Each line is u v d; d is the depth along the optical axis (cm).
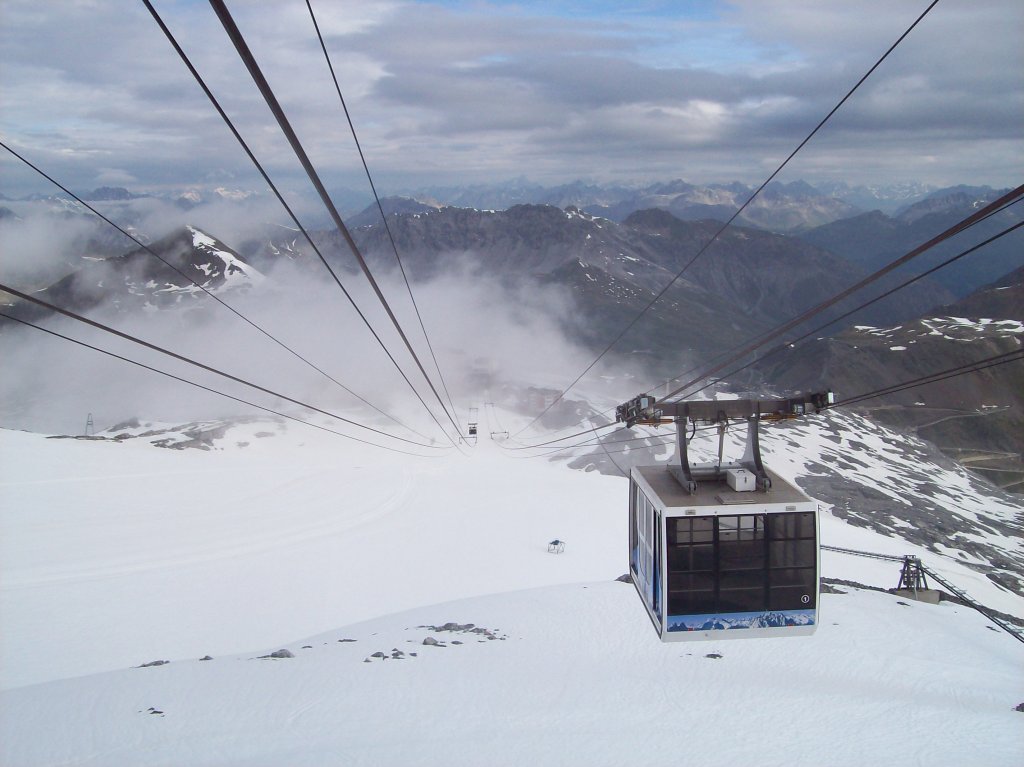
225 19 1102
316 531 12344
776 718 3566
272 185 1803
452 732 3419
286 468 17075
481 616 6244
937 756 3052
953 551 15838
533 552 11100
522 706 3809
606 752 3139
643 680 4284
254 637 7669
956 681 4275
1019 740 3241
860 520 16938
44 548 10638
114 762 3184
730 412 2088
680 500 1977
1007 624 5978
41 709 3944
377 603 8812
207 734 3491
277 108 1280
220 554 10844
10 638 7388
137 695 4109
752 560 1955
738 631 1962
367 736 3384
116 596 8850
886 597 6531
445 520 13150
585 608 6100
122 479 14675
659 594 1989
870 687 4144
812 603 1962
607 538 12006
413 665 4572
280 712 3769
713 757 3088
